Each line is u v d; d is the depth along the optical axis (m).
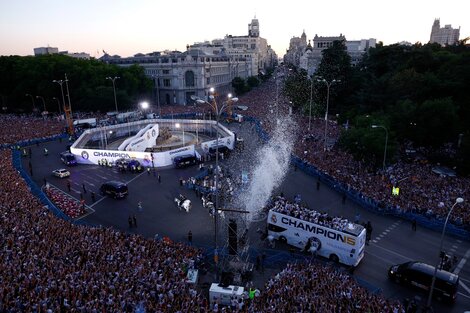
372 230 38.38
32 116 112.69
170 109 120.31
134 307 22.06
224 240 35.94
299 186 51.47
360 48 192.38
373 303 23.05
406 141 71.44
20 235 31.05
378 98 88.75
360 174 51.88
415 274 28.14
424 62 93.69
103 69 126.31
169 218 41.56
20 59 132.12
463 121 69.44
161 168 60.47
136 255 29.14
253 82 188.38
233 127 95.38
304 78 130.12
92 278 24.55
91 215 42.44
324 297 23.55
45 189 49.12
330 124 91.25
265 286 26.73
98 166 62.44
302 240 33.72
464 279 29.86
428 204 41.19
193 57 149.00
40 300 21.89
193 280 27.36
